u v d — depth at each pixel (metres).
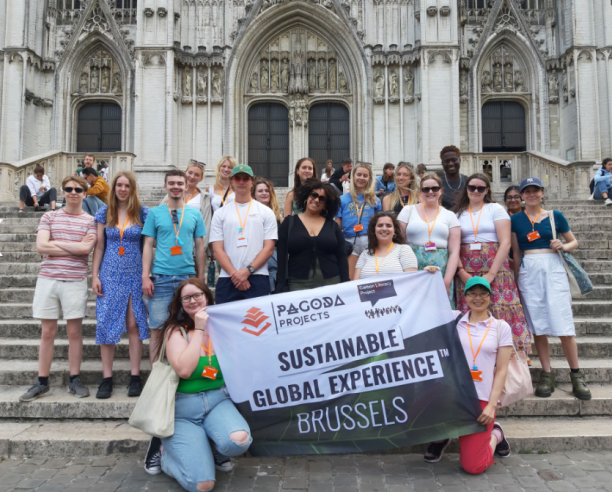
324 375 4.91
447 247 5.77
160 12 20.47
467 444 4.77
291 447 4.79
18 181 16.45
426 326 5.00
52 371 6.30
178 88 21.00
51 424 5.61
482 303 4.96
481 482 4.58
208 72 21.30
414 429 4.80
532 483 4.54
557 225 6.04
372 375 4.91
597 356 6.96
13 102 20.67
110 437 5.23
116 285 5.87
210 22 21.72
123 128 21.62
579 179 17.12
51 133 21.66
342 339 4.95
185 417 4.61
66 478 4.67
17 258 10.18
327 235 5.61
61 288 5.84
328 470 4.88
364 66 21.20
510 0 21.95
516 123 22.42
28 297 8.62
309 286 5.55
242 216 5.79
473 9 22.50
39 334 7.48
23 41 20.94
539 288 5.92
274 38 22.09
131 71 21.70
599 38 21.25
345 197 6.98
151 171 19.81
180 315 4.88
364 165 6.84
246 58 21.78
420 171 12.48
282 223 5.75
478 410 4.76
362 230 6.63
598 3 21.28
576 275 5.90
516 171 19.30
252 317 4.92
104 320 5.78
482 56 22.05
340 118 22.25
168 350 4.60
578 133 20.69
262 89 22.06
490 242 5.79
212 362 4.75
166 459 4.54
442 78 20.42
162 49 20.33
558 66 21.83
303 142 21.72
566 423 5.64
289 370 4.88
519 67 22.36
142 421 4.43
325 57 22.06
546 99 21.89
